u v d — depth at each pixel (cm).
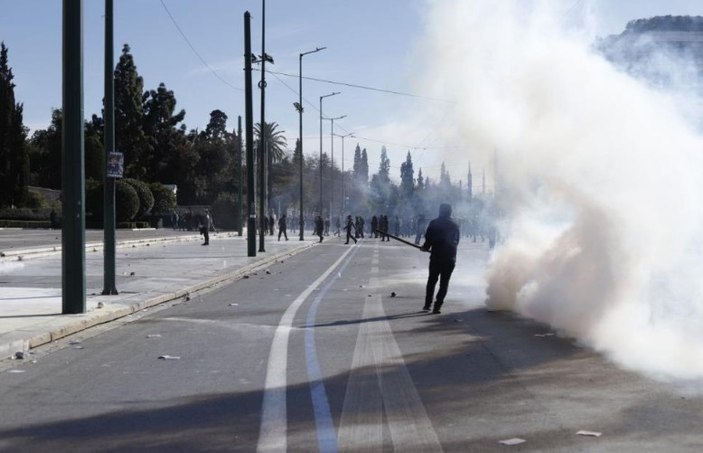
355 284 2217
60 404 797
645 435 661
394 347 1119
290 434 679
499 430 683
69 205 1419
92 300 1661
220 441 660
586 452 616
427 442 650
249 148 3466
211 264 2930
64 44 1400
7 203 8594
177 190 11412
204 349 1127
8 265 2778
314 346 1138
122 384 892
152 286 2009
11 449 643
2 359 1049
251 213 3453
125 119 10481
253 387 870
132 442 660
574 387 841
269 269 2897
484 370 943
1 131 8525
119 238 5488
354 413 749
